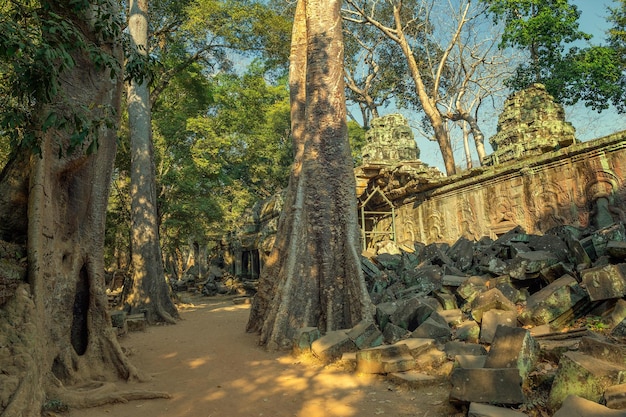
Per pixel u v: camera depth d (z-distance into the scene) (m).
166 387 6.70
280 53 23.91
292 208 11.09
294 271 9.94
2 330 5.23
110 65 6.17
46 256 6.34
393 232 23.88
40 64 5.12
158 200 24.31
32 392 5.04
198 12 20.52
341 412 5.25
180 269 45.34
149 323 15.44
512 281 9.01
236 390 6.39
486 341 6.88
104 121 5.74
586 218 13.87
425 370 6.35
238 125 28.58
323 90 11.25
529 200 16.02
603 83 22.17
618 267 6.71
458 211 19.56
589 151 13.95
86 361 7.03
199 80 23.95
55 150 6.60
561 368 4.53
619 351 4.47
